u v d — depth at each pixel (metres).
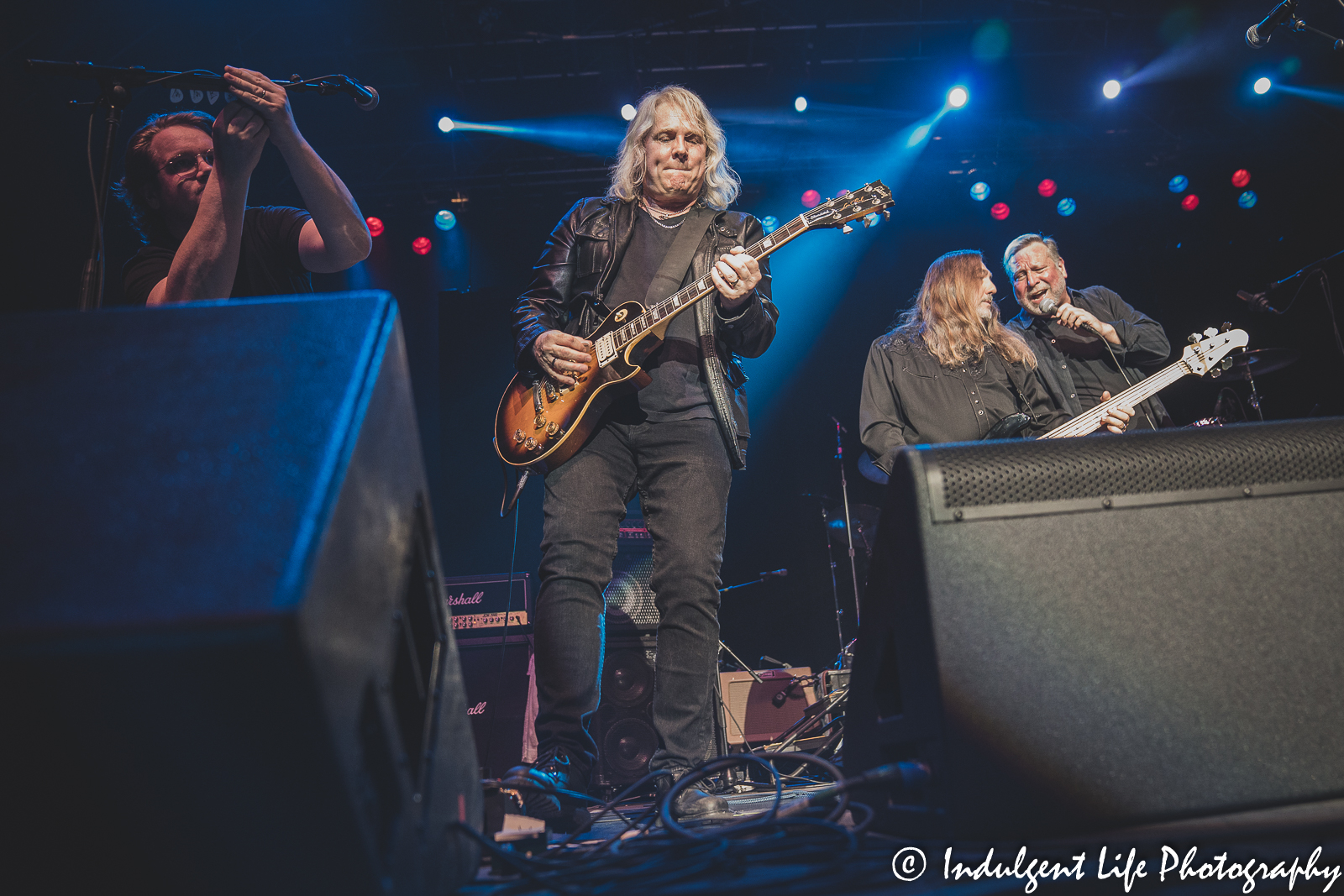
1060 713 0.92
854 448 6.87
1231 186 6.73
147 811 0.62
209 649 0.54
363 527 0.73
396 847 0.73
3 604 0.56
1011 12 5.72
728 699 4.24
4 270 4.87
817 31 5.69
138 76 1.75
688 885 0.96
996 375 2.87
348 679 0.65
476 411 6.42
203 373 0.78
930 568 0.95
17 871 0.64
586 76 5.92
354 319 0.88
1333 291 6.19
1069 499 0.99
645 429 2.02
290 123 1.74
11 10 4.72
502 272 6.87
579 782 1.84
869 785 1.00
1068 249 6.98
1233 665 0.96
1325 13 5.71
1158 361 3.36
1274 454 1.05
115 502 0.64
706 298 2.11
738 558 6.84
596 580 1.97
